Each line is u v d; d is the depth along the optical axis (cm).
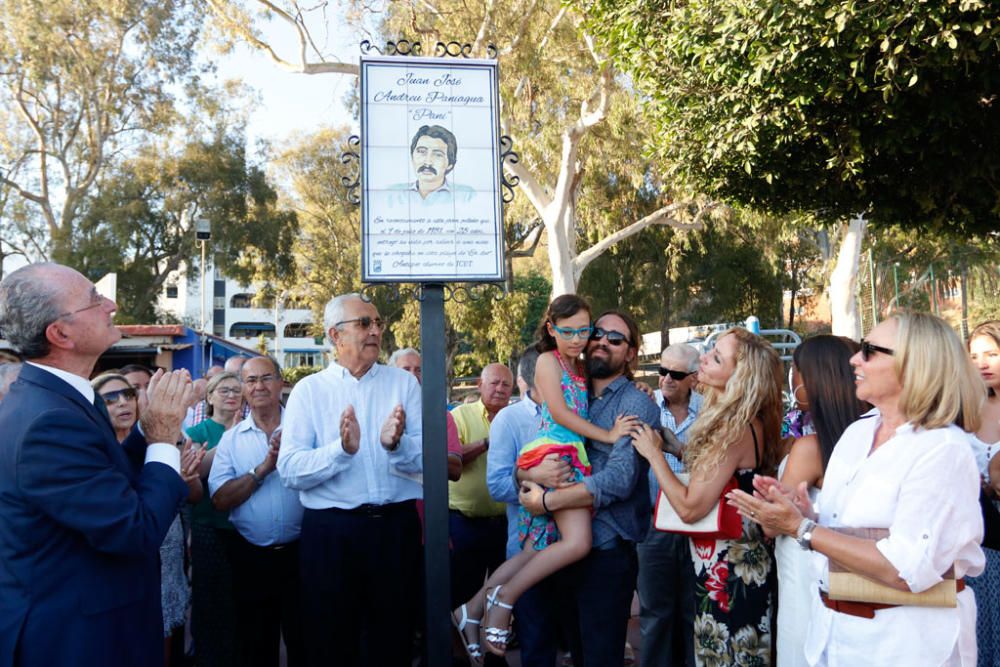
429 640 306
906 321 240
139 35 2902
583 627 333
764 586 313
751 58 583
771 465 320
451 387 2578
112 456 253
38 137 3091
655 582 437
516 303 2325
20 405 239
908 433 237
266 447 429
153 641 257
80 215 3116
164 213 3191
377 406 389
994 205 608
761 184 720
